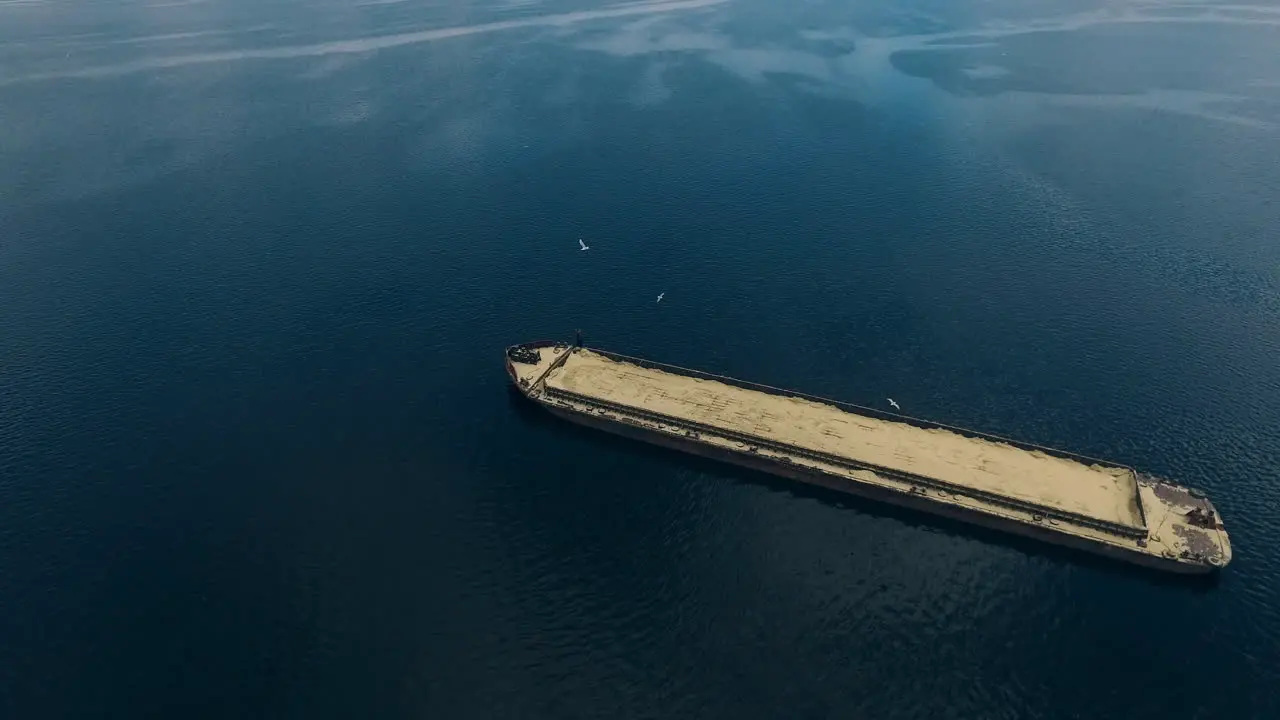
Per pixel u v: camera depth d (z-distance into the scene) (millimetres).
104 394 157125
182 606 112688
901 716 97438
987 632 108062
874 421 143875
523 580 116312
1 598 113438
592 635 107875
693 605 112188
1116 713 97188
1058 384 158625
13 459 139250
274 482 135625
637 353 170625
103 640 107562
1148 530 117062
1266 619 108812
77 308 186875
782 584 115500
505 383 162250
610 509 129625
